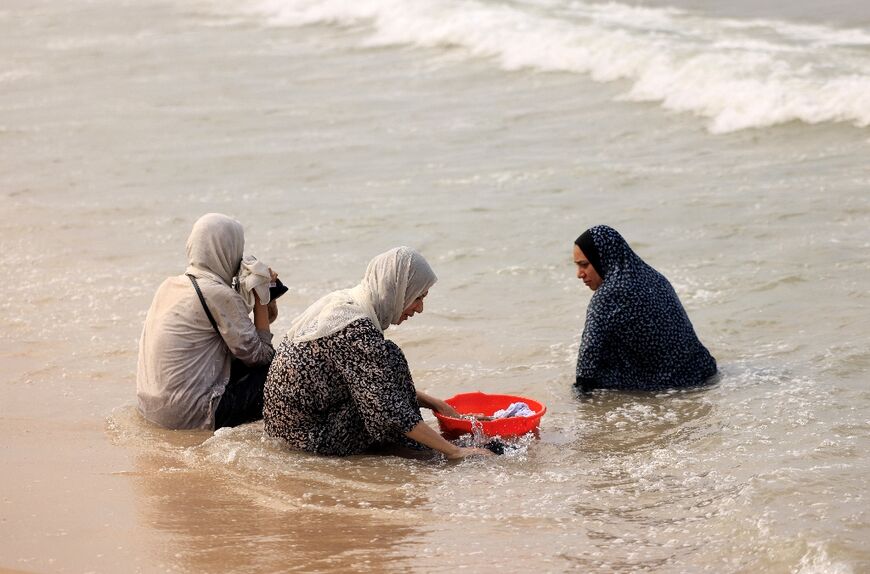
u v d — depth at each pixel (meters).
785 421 7.36
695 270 10.69
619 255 8.48
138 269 11.61
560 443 7.36
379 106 18.66
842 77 16.31
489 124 17.02
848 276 10.14
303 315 7.33
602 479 6.64
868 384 7.93
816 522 5.59
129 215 13.73
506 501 6.33
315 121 18.03
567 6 23.95
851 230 11.34
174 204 14.12
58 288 11.10
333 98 19.47
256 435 7.55
